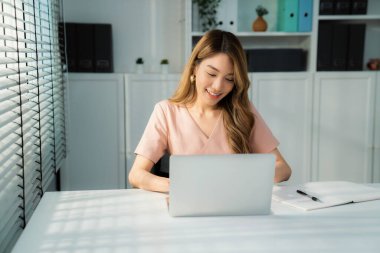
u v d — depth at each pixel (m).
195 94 1.98
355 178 3.46
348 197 1.57
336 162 3.42
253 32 3.27
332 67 3.33
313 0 3.24
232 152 1.95
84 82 3.09
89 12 3.31
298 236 1.24
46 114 2.14
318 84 3.31
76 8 3.29
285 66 3.31
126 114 3.15
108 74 3.10
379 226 1.32
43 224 1.32
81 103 3.11
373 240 1.21
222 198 1.37
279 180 1.90
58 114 2.70
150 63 3.43
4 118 1.47
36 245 1.17
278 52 3.29
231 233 1.26
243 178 1.36
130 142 3.18
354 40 3.32
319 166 3.41
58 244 1.18
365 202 1.54
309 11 3.25
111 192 1.66
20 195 1.53
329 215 1.41
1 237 1.29
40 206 1.48
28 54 2.12
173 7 3.39
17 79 1.68
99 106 3.12
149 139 1.93
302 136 3.36
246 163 1.35
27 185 1.71
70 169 3.16
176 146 1.95
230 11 3.21
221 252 1.13
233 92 1.94
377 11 3.54
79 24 3.05
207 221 1.35
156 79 3.14
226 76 1.81
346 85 3.33
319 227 1.31
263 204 1.39
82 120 3.12
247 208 1.39
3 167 1.44
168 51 3.43
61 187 3.17
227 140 1.96
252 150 2.03
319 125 3.36
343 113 3.36
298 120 3.33
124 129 3.17
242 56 1.82
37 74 1.97
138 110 3.16
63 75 2.84
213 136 1.96
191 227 1.30
